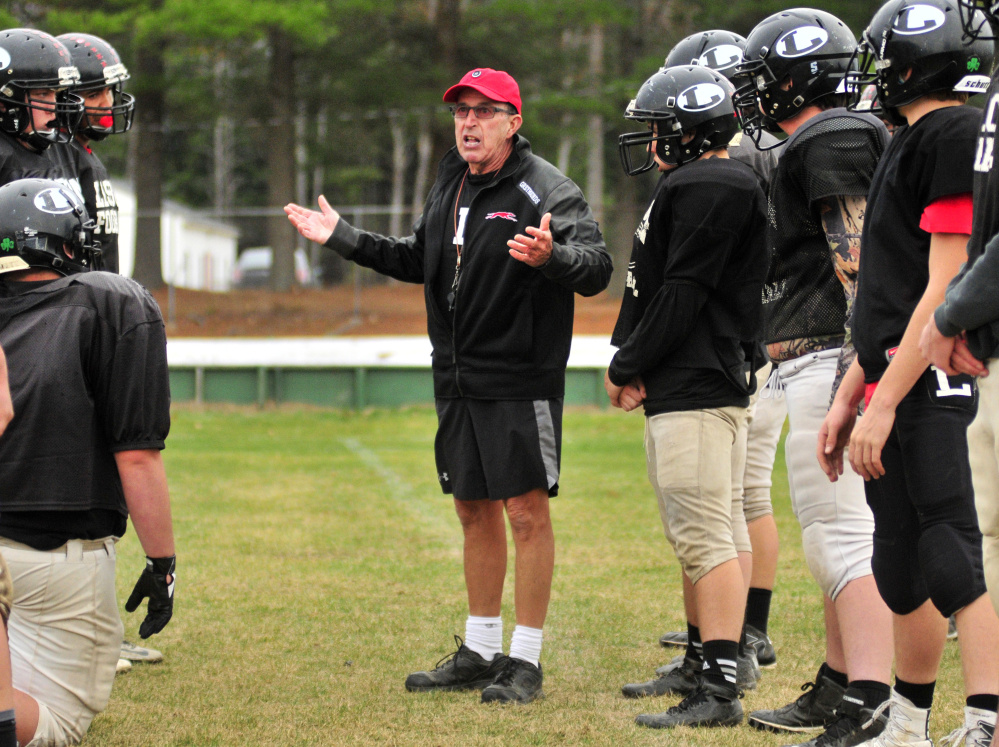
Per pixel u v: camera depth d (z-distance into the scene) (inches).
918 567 203.3
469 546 285.6
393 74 1660.9
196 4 1309.1
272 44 1688.0
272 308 1565.0
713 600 247.4
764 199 249.0
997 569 171.3
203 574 390.3
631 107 257.8
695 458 248.8
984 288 158.6
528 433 274.7
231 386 1074.1
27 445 208.2
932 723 235.8
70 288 215.2
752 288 250.5
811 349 241.6
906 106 201.8
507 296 275.6
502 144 283.3
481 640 281.1
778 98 248.1
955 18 194.2
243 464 692.1
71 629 213.0
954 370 169.8
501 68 1760.6
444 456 293.1
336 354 1262.3
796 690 269.7
